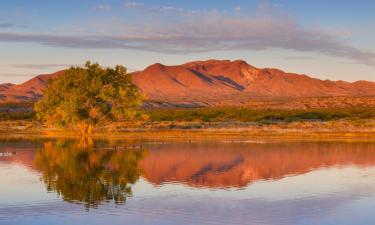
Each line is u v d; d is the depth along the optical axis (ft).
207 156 151.23
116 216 76.48
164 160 142.00
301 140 209.26
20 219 74.84
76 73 258.16
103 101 259.60
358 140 208.54
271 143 194.80
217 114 406.62
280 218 75.15
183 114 403.95
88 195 91.40
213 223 72.54
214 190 96.22
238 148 175.22
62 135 256.93
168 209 80.64
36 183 104.27
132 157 148.97
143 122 334.03
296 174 115.96
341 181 105.70
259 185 101.45
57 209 80.79
